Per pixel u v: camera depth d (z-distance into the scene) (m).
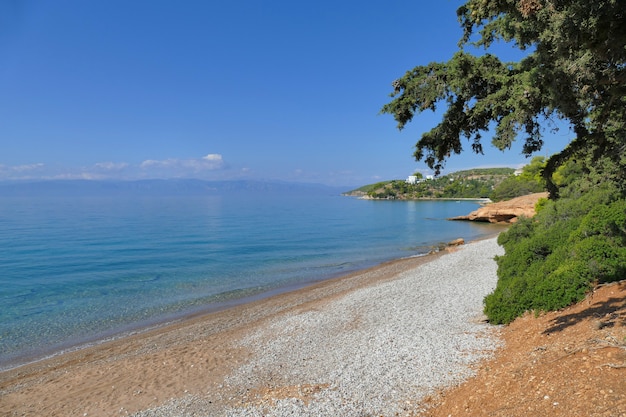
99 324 19.23
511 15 5.89
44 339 17.11
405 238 58.56
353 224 83.88
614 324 7.49
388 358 10.70
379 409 7.93
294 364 11.52
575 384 5.74
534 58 6.39
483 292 18.38
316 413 8.14
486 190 195.38
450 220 91.94
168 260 39.00
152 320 19.89
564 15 4.81
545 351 7.69
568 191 23.70
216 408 9.20
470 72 7.20
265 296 24.69
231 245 50.72
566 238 14.54
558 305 10.44
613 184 16.11
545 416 5.25
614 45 4.98
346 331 14.45
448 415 6.94
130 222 89.50
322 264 37.00
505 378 7.29
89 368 13.33
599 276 10.63
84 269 34.19
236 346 14.23
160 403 9.92
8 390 11.91
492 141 6.80
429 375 9.08
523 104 6.32
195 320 19.62
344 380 9.67
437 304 16.95
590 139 7.55
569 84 5.84
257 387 10.15
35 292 25.88
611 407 4.75
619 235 12.13
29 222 87.69
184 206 180.75
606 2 4.57
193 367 12.40
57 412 10.02
